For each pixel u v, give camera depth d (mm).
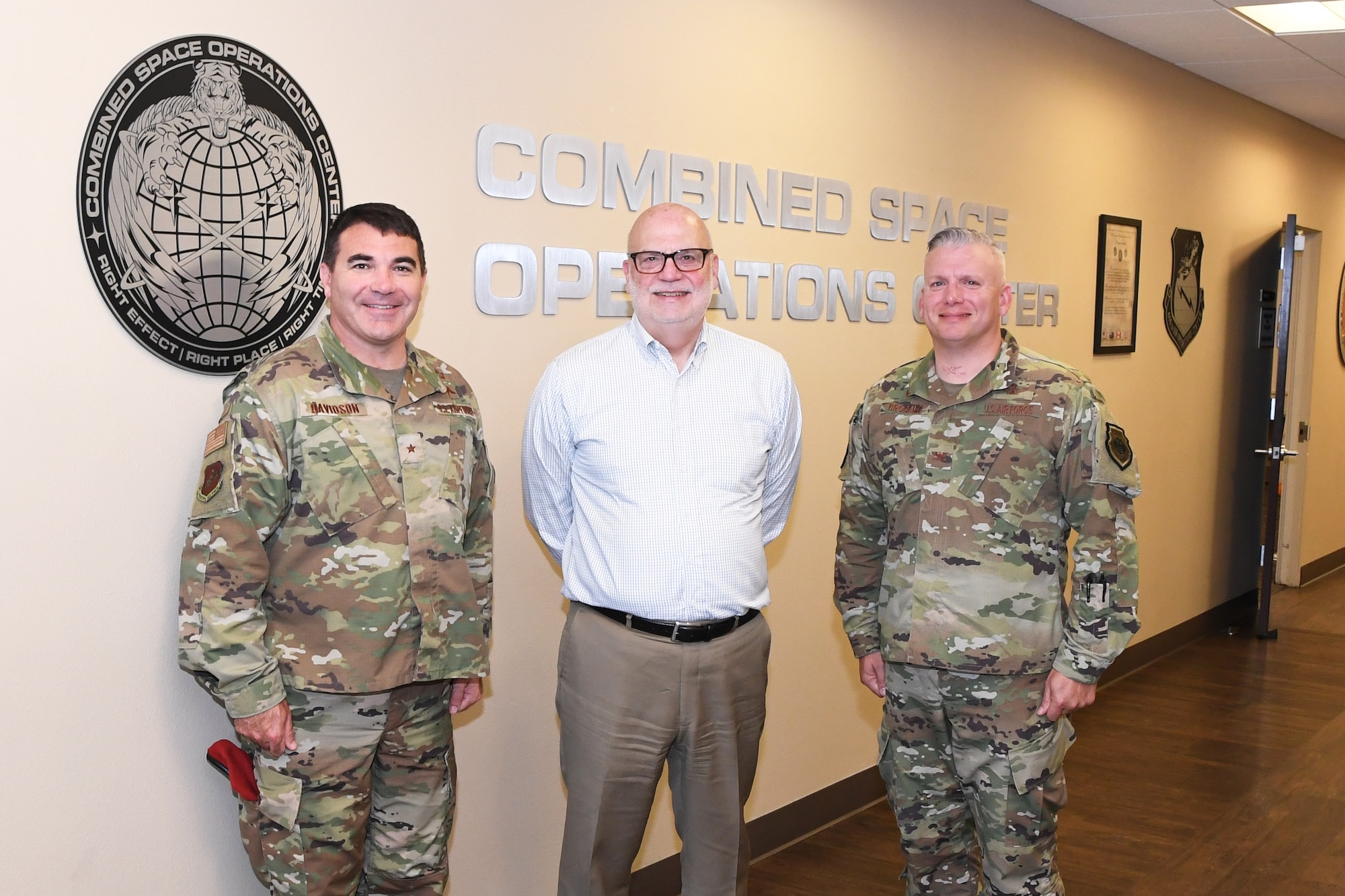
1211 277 5527
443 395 1998
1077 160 4359
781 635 3227
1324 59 4805
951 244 2131
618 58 2570
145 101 1806
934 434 2197
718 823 2117
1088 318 4543
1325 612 6227
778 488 2293
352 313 1846
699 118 2789
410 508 1891
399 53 2150
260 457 1753
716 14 2812
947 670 2156
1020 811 2137
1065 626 2133
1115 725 4309
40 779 1775
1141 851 3170
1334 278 6996
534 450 2168
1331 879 3004
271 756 1817
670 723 2035
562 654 2141
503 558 2439
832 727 3434
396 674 1879
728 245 2895
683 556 2006
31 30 1682
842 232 3258
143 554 1872
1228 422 5879
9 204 1680
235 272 1945
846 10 3217
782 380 2217
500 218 2355
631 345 2105
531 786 2547
